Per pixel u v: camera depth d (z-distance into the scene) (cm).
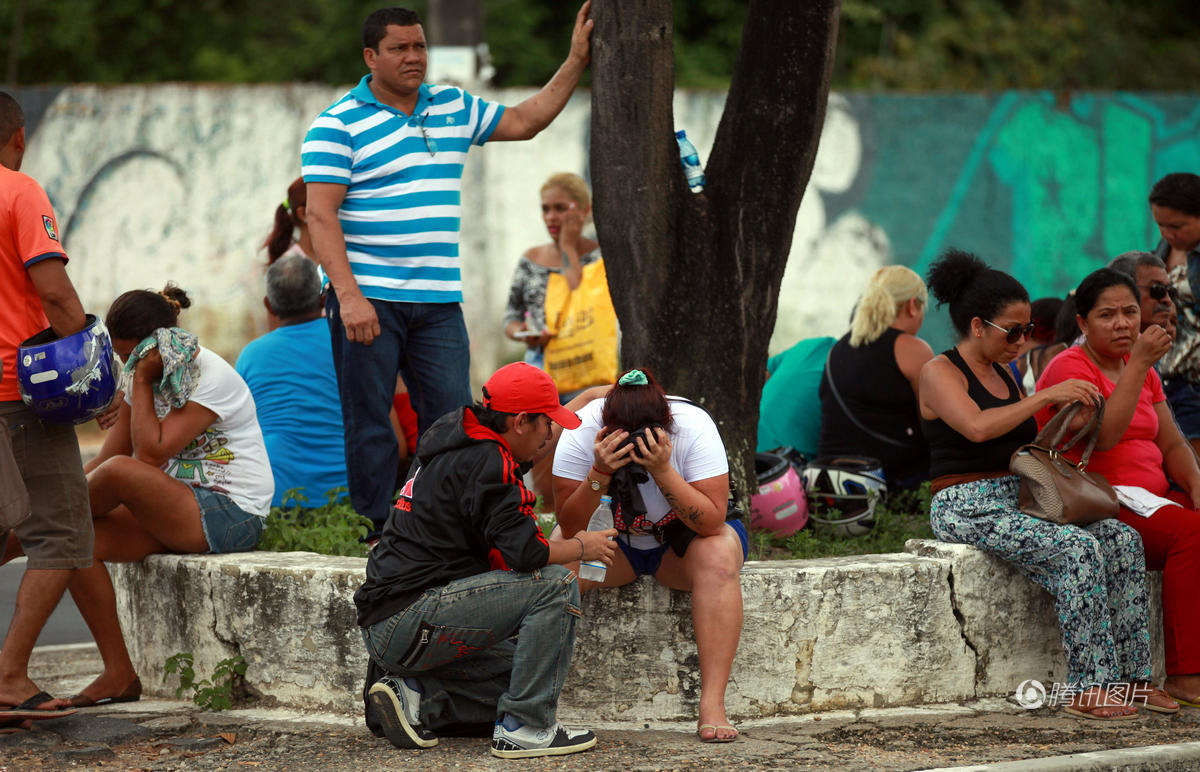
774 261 1201
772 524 1266
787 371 1571
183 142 2705
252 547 1128
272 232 1538
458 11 2730
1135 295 1141
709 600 954
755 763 884
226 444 1110
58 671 1247
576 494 959
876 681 1028
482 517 883
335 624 1013
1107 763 877
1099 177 2898
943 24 3794
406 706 918
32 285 947
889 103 2848
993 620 1065
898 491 1404
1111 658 1028
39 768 878
